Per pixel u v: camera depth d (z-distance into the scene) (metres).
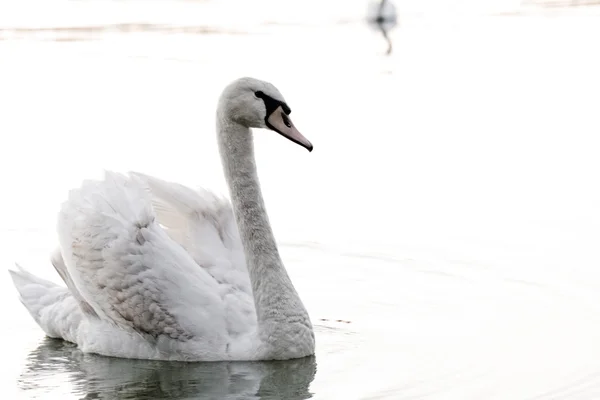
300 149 20.31
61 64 26.52
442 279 14.64
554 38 29.64
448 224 16.62
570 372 11.30
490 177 18.61
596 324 12.87
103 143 20.20
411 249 15.77
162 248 11.95
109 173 12.48
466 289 14.27
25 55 27.50
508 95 23.98
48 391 11.00
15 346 12.55
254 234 11.80
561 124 21.52
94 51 27.86
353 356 11.95
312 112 22.73
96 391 11.00
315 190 18.17
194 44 28.56
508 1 35.94
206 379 11.29
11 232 16.33
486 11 34.28
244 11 33.16
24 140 20.42
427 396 10.64
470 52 28.50
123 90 24.05
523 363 11.62
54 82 24.89
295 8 33.75
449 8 35.09
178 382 11.22
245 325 11.90
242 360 11.72
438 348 12.18
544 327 12.84
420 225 16.64
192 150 19.77
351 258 15.55
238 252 12.54
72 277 12.16
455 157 19.69
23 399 10.77
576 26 31.12
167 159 19.23
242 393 10.87
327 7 34.00
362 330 12.88
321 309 13.69
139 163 19.00
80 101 23.19
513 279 14.53
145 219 12.05
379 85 25.08
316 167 19.30
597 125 21.33
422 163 19.41
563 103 23.09
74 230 12.15
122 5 33.41
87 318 12.41
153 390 11.01
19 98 23.44
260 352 11.69
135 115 22.09
